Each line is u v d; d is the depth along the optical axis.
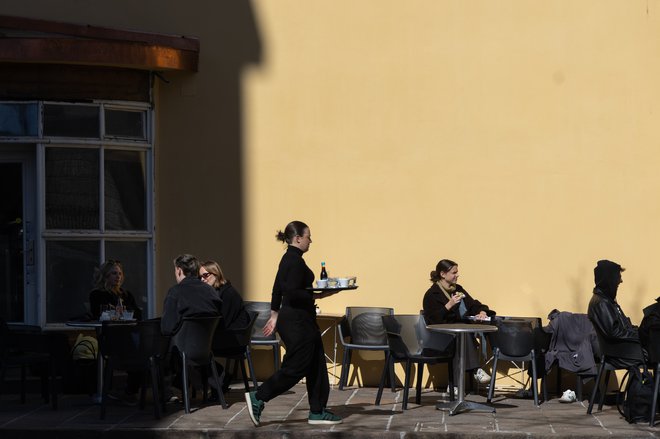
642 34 14.70
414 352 13.08
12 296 15.03
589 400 13.92
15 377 14.86
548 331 14.03
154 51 14.94
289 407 13.23
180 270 13.20
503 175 15.02
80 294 14.89
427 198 15.22
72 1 15.23
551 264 14.86
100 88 14.92
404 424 11.93
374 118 15.37
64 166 14.83
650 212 14.66
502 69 15.04
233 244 15.57
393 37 15.34
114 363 12.45
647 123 14.66
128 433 11.68
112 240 15.06
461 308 14.53
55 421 12.30
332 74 15.48
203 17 15.66
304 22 15.56
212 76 15.63
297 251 11.77
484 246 15.04
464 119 15.13
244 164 15.60
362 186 15.39
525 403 13.74
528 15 14.97
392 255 15.29
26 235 14.94
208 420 12.26
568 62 14.86
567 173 14.85
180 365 13.37
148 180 15.37
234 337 13.70
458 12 15.16
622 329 12.51
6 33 14.50
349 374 15.44
